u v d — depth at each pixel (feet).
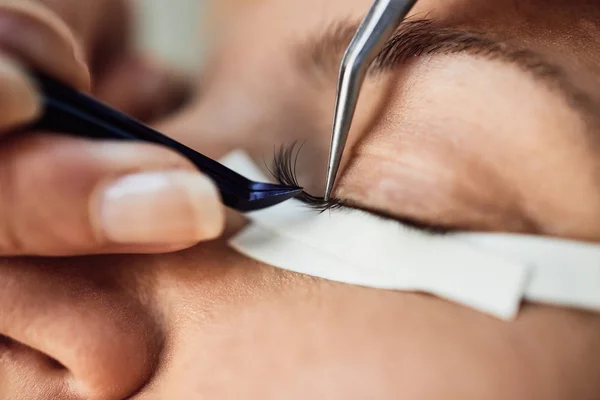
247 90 0.51
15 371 0.43
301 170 0.47
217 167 0.41
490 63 0.41
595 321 0.38
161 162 0.39
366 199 0.44
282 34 0.50
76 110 0.39
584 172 0.39
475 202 0.41
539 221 0.40
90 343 0.42
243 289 0.43
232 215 0.46
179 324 0.43
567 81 0.40
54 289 0.43
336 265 0.42
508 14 0.42
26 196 0.38
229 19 0.54
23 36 0.39
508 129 0.41
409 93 0.43
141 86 0.61
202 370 0.42
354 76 0.40
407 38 0.43
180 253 0.45
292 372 0.40
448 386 0.38
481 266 0.40
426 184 0.42
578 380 0.38
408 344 0.39
